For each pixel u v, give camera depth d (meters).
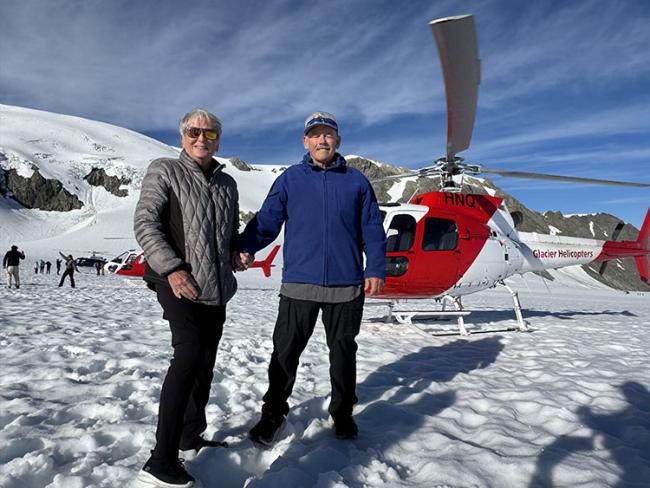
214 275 2.02
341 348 2.42
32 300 9.65
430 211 6.50
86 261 41.09
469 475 1.97
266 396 2.38
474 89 3.93
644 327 8.05
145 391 3.06
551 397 3.22
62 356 4.07
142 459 2.01
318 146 2.44
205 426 2.21
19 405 2.70
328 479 1.85
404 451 2.30
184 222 2.00
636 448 2.41
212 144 2.12
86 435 2.23
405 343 5.59
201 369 2.15
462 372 4.14
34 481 1.82
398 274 6.23
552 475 2.02
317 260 2.38
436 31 3.10
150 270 2.00
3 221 81.25
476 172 6.51
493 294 32.78
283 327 2.40
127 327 6.10
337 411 2.42
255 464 2.14
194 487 1.77
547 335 6.48
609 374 4.02
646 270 9.23
